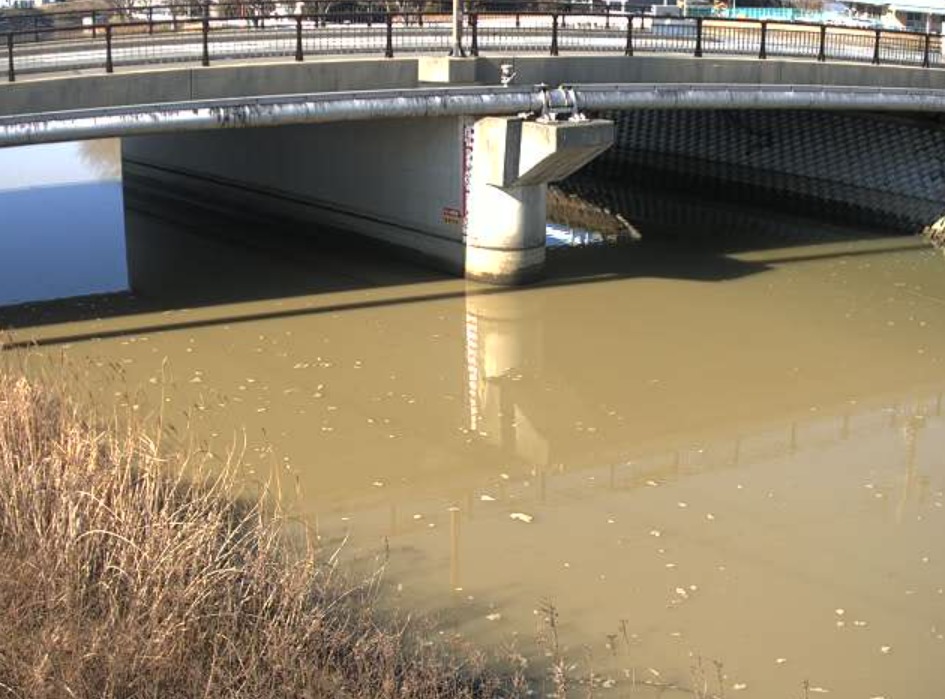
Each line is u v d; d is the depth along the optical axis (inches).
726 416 608.1
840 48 1273.4
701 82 911.0
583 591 412.8
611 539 457.4
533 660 363.3
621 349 716.7
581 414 609.6
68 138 687.1
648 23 1594.5
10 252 941.2
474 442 567.8
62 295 810.8
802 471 532.7
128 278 861.8
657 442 570.9
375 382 647.1
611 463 543.5
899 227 1106.1
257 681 297.7
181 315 764.0
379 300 807.7
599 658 367.6
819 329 766.5
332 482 508.7
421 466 534.6
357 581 410.6
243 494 484.1
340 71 789.2
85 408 559.5
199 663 301.7
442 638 372.2
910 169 1112.2
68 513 343.6
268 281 854.5
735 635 384.8
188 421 570.6
